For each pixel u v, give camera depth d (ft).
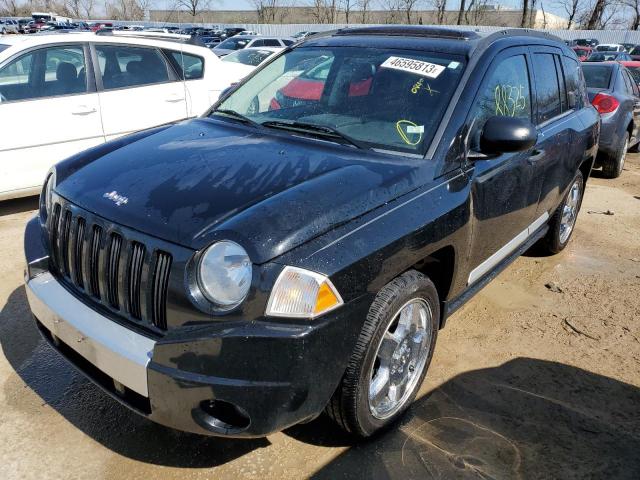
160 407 6.86
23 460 8.11
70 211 8.13
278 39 64.08
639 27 147.84
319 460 8.27
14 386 9.70
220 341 6.44
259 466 8.13
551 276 15.33
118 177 8.29
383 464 8.23
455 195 8.93
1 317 11.87
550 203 13.87
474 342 11.73
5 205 19.24
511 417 9.39
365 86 10.30
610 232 19.19
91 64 18.76
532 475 8.18
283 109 10.77
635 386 10.45
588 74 26.91
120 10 179.01
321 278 6.75
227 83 22.30
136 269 7.16
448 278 9.52
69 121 18.25
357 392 7.65
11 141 17.21
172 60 20.80
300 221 6.97
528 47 12.17
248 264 6.55
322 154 8.84
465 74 9.86
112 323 7.39
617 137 25.25
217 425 6.89
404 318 8.57
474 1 151.02
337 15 169.78
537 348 11.60
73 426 8.81
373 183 7.97
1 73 17.01
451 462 8.32
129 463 8.13
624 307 13.64
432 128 9.26
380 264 7.44
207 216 7.07
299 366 6.61
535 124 12.25
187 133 10.15
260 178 7.93
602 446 8.84
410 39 10.99
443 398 9.80
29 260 8.79
